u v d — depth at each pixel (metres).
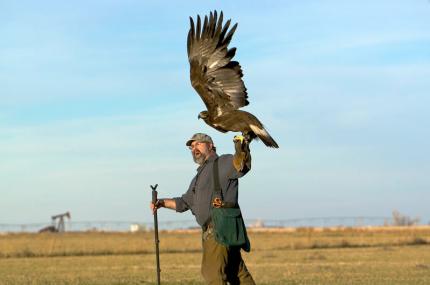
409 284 23.53
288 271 29.67
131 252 49.62
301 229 99.88
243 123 10.79
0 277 28.62
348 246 54.12
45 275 29.80
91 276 28.86
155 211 13.89
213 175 12.97
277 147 10.66
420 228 99.62
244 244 12.99
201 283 24.28
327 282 24.45
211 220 13.02
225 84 11.04
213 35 11.10
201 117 11.16
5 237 81.38
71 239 71.31
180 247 52.97
